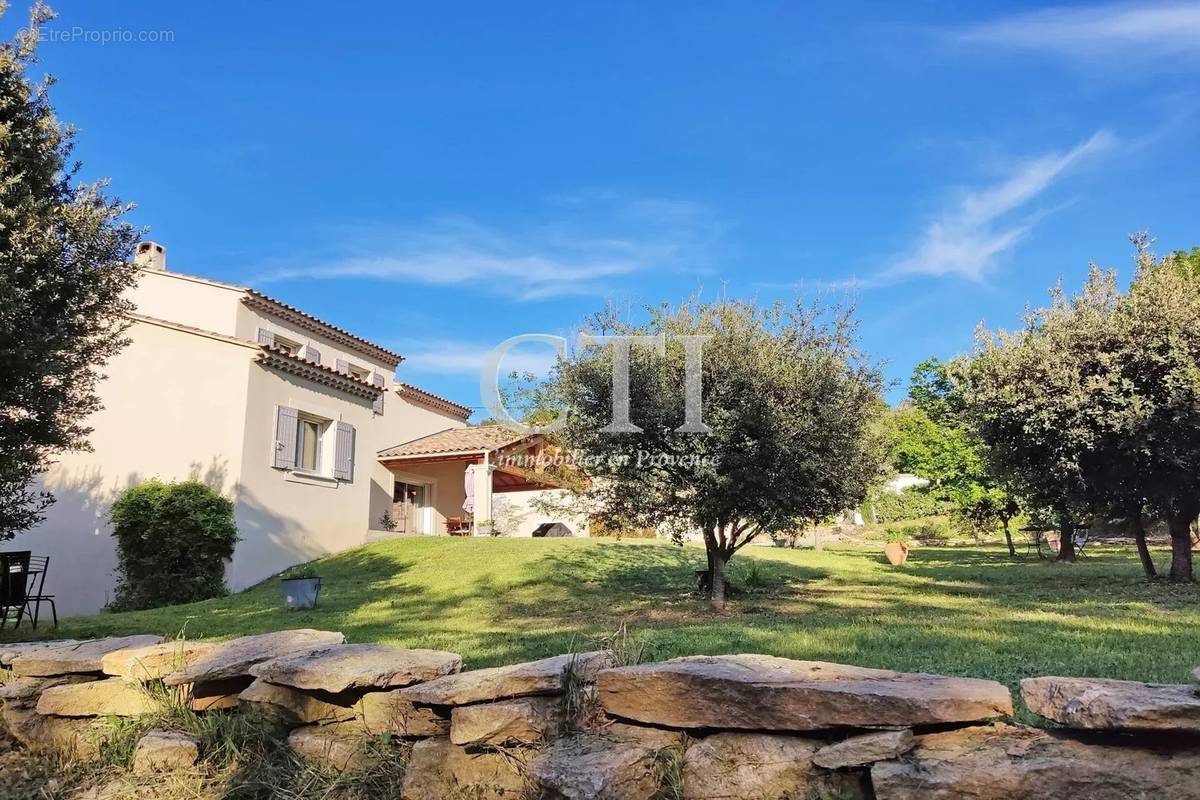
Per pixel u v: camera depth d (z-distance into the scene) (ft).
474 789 10.76
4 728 16.16
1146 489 41.91
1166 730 7.73
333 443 59.93
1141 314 39.09
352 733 12.42
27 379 23.25
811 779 9.04
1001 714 8.80
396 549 56.95
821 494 34.30
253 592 47.34
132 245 26.45
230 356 52.54
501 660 20.17
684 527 35.94
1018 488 47.03
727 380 33.17
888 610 31.73
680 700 10.03
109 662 15.43
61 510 47.93
